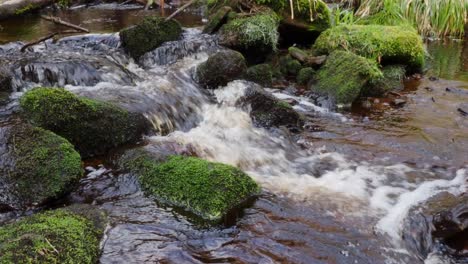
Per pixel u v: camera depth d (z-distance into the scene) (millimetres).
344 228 3100
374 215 3275
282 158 4238
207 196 3230
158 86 5395
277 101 4992
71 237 2637
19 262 2359
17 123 3723
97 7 10820
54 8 10414
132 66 6383
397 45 6566
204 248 2836
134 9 10516
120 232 2932
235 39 6637
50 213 2939
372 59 6426
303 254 2814
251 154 4270
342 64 5848
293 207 3336
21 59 5566
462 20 9273
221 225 3074
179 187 3334
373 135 4758
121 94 4918
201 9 10258
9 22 8977
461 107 5512
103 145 4023
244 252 2809
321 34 7000
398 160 4219
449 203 3277
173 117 4887
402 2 8898
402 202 3455
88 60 5691
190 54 6641
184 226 3043
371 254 2852
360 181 3807
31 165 3268
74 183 3336
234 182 3367
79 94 4703
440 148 4469
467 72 7086
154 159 3666
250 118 4965
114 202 3285
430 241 3006
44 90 3924
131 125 4250
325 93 5676
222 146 4379
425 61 7707
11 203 3158
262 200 3400
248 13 7188
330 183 3766
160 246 2826
